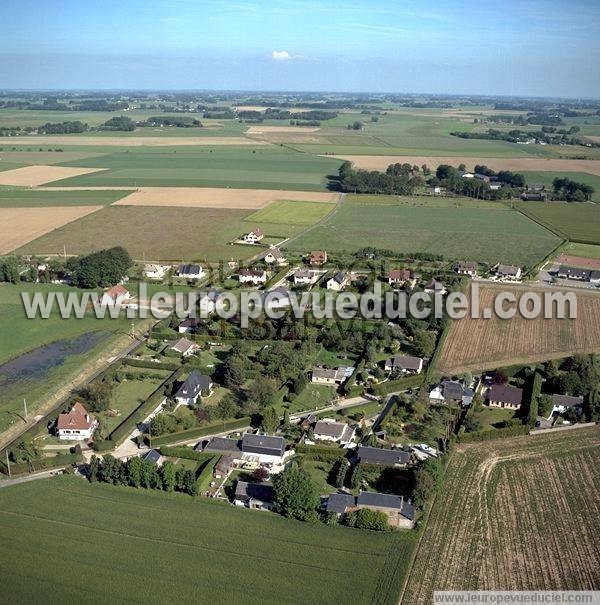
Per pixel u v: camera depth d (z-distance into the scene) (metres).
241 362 143.62
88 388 131.88
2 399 133.12
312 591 83.31
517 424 124.88
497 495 104.19
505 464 113.12
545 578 86.06
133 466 103.69
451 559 89.56
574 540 93.44
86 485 105.06
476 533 94.88
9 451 112.62
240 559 88.56
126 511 98.38
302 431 122.44
